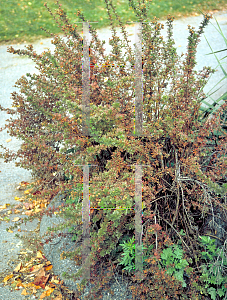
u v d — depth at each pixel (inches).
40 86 105.9
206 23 90.1
